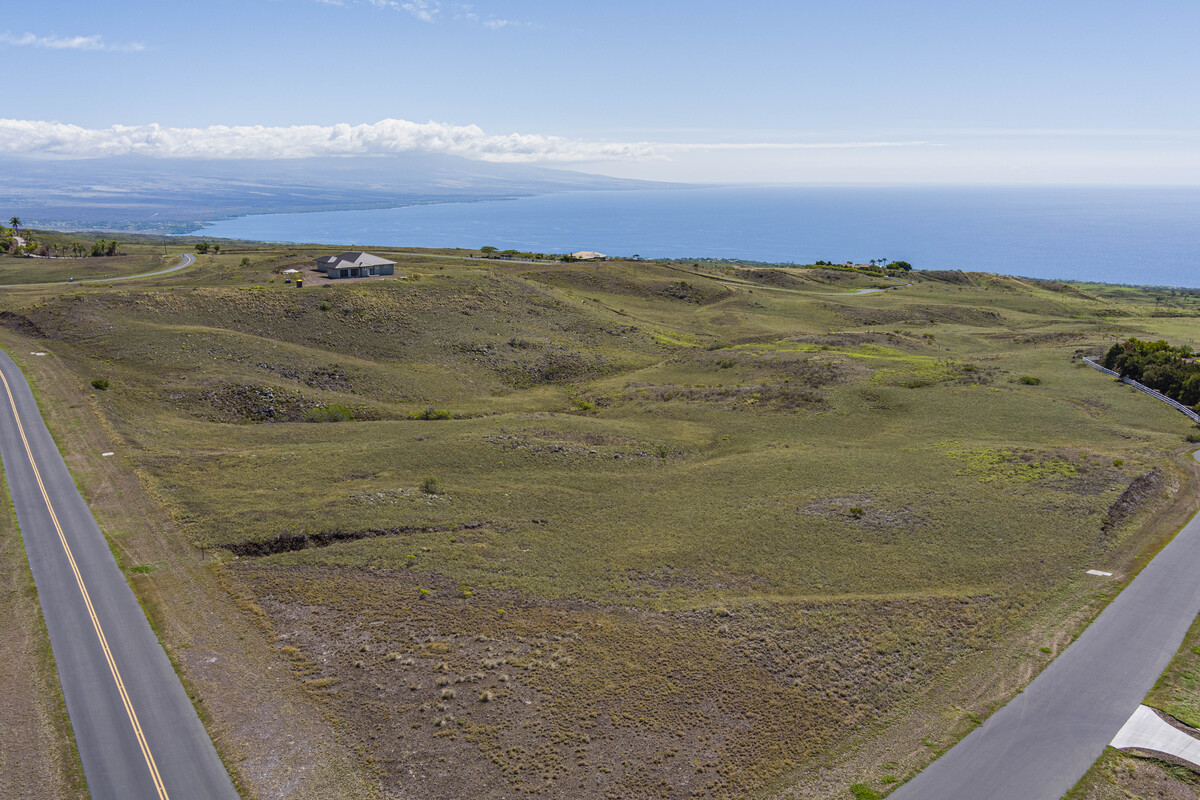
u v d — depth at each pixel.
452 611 34.47
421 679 29.39
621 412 76.06
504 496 48.81
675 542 42.19
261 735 26.11
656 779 24.22
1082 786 23.78
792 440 62.19
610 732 26.44
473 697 28.28
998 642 31.88
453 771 24.53
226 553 39.56
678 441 63.94
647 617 34.19
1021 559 39.00
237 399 68.06
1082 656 30.62
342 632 32.56
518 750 25.48
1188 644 31.27
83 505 43.91
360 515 44.03
